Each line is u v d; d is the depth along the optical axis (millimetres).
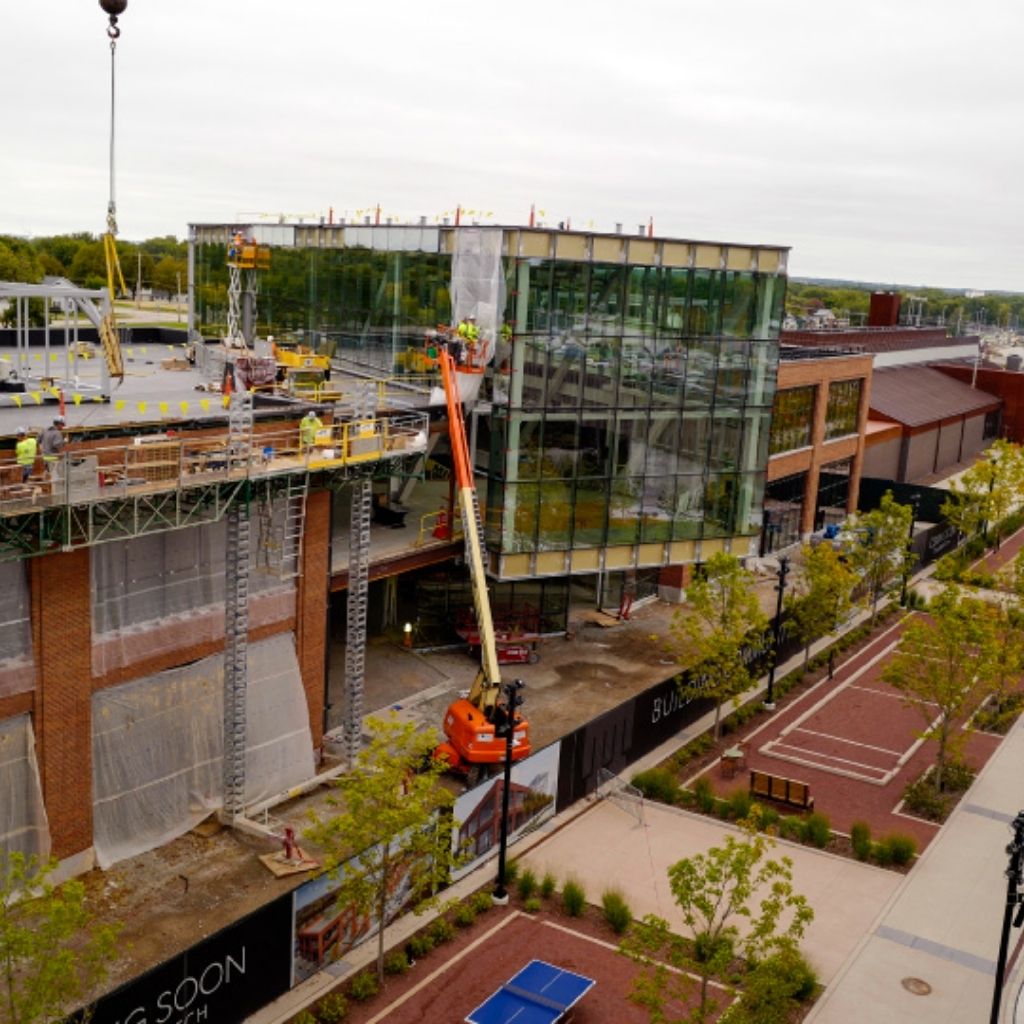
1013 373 108562
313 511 32938
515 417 40875
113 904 26000
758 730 41219
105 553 27109
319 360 44594
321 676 34188
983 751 40219
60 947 23578
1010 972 26422
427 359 42844
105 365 33906
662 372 43969
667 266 43000
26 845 25922
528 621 46594
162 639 28781
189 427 28812
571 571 43719
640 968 25625
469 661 43656
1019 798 36500
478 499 42312
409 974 25094
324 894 24688
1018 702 42750
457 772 32562
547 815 32875
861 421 71938
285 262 54094
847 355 69625
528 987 23453
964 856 32219
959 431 98688
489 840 30203
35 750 25781
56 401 33188
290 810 31422
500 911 27875
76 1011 19031
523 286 40094
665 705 38656
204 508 28031
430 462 44375
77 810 26859
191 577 29516
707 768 37531
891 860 31578
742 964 25828
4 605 24875
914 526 69375
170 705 29156
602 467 43438
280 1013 23391
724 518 47500
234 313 45812
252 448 29344
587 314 41594
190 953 21344
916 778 37562
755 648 39594
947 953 27094
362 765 28578
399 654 43594
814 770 37938
